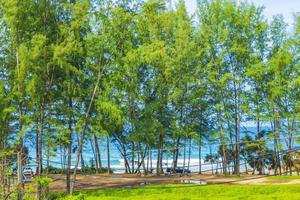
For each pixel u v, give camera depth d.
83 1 35.94
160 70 49.81
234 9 51.28
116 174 51.91
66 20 37.00
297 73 49.25
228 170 53.94
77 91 38.12
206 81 52.22
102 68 38.38
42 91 35.84
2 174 26.64
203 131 54.19
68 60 36.66
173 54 50.38
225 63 51.72
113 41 37.59
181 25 50.44
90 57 38.03
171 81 50.50
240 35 51.22
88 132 39.47
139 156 54.81
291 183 37.94
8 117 34.88
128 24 37.91
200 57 51.69
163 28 49.75
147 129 48.72
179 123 51.62
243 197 29.25
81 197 23.41
